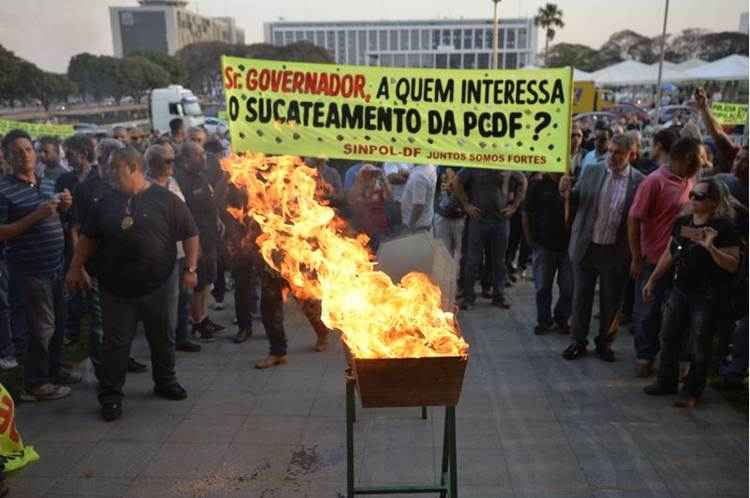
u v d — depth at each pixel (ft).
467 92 12.76
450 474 8.48
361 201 18.57
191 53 276.62
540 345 17.48
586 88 76.89
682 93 136.05
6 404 10.22
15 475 11.08
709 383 14.83
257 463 11.51
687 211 13.28
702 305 12.98
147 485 10.84
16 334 16.33
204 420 13.24
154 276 13.21
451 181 20.29
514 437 12.36
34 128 38.40
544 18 228.43
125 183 12.85
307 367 16.10
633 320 17.29
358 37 455.63
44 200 13.60
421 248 9.23
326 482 10.90
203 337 18.25
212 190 18.49
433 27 433.89
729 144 17.19
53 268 13.79
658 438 12.28
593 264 15.66
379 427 12.84
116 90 201.26
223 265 20.86
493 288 20.95
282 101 13.29
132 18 403.54
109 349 13.19
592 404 13.80
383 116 13.11
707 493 10.44
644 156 21.86
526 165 12.85
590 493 10.47
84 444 12.23
